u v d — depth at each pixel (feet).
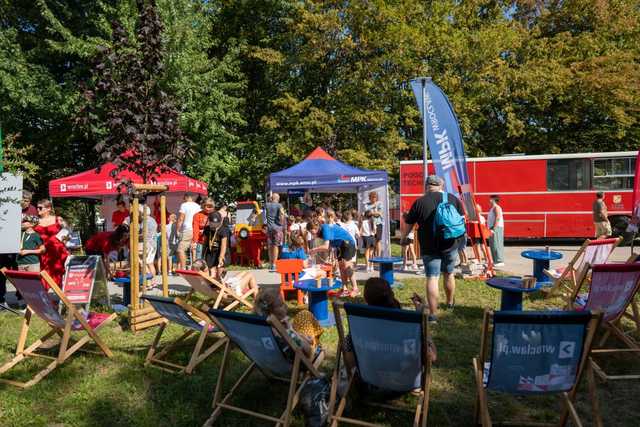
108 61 22.50
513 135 67.56
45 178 67.21
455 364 16.49
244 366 16.62
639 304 24.03
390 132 64.75
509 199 54.85
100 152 22.77
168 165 24.35
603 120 69.62
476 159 55.62
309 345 13.14
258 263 42.09
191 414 13.30
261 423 12.84
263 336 12.03
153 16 23.34
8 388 15.31
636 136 69.41
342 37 63.87
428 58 65.46
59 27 55.06
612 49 67.92
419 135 70.23
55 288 16.06
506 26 68.54
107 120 22.86
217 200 68.74
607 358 16.51
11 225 23.98
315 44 63.52
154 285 31.83
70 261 22.97
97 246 33.32
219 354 17.90
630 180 51.67
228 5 70.38
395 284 30.22
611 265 14.92
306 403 12.46
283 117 68.33
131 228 21.61
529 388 10.54
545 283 27.50
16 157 26.61
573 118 66.33
